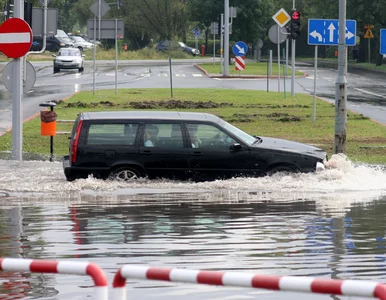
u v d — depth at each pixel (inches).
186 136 1386.6
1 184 1371.8
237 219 1067.9
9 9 2461.9
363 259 829.8
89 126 1387.8
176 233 970.1
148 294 697.0
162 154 1380.4
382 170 1546.5
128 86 3978.8
